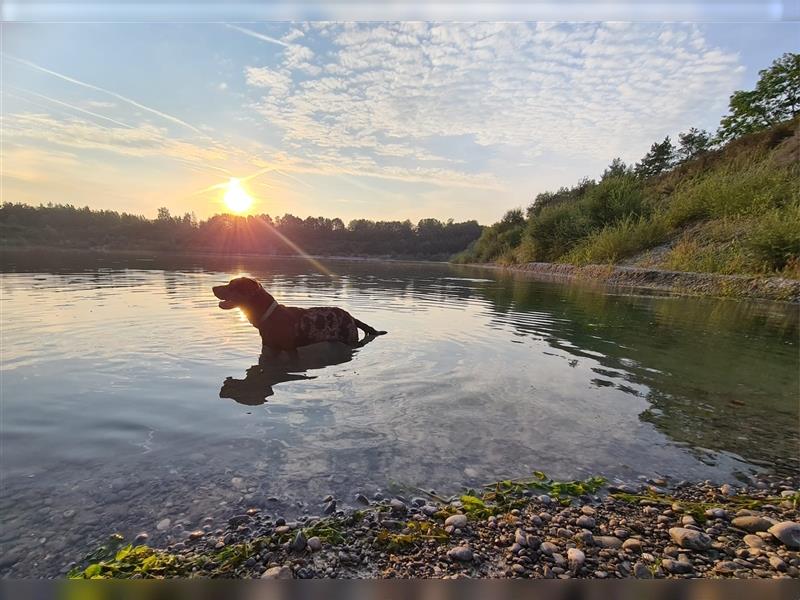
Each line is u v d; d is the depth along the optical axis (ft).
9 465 7.21
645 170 127.13
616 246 59.52
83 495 6.50
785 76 95.40
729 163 71.41
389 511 6.59
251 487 6.93
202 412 9.68
